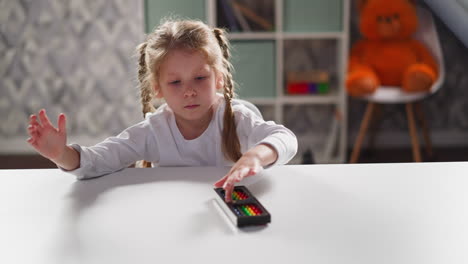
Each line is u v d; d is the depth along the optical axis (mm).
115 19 3008
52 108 3113
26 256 646
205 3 2695
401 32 2705
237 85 2775
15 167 2824
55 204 810
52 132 867
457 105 3082
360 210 771
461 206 782
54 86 3086
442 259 625
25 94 3084
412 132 2676
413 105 3055
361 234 692
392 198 815
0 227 730
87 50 3047
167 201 816
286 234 693
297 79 2893
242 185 865
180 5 2693
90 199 830
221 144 1099
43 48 3029
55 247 668
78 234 705
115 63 3066
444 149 3041
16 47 3021
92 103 3119
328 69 3102
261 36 2746
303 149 3064
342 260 622
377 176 914
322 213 761
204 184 891
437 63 2723
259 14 2965
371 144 3014
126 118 3148
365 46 2801
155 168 979
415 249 649
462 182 879
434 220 734
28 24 2994
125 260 630
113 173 959
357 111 3096
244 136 1106
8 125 3102
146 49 1086
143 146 1090
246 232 701
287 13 2742
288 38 2787
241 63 2781
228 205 758
